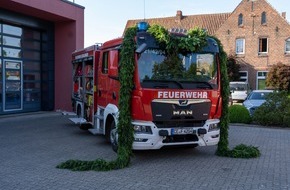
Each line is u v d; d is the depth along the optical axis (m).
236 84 29.34
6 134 11.44
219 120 8.26
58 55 19.08
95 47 10.09
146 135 7.38
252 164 7.59
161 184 6.14
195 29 7.89
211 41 8.02
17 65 17.27
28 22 17.41
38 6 15.95
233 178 6.52
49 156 8.29
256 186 6.06
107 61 9.14
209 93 7.81
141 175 6.69
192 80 7.70
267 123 13.80
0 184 6.11
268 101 13.98
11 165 7.43
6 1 14.56
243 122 14.43
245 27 36.47
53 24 19.06
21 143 9.91
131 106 7.43
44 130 12.34
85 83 11.40
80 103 12.07
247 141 10.52
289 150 9.15
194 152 8.80
